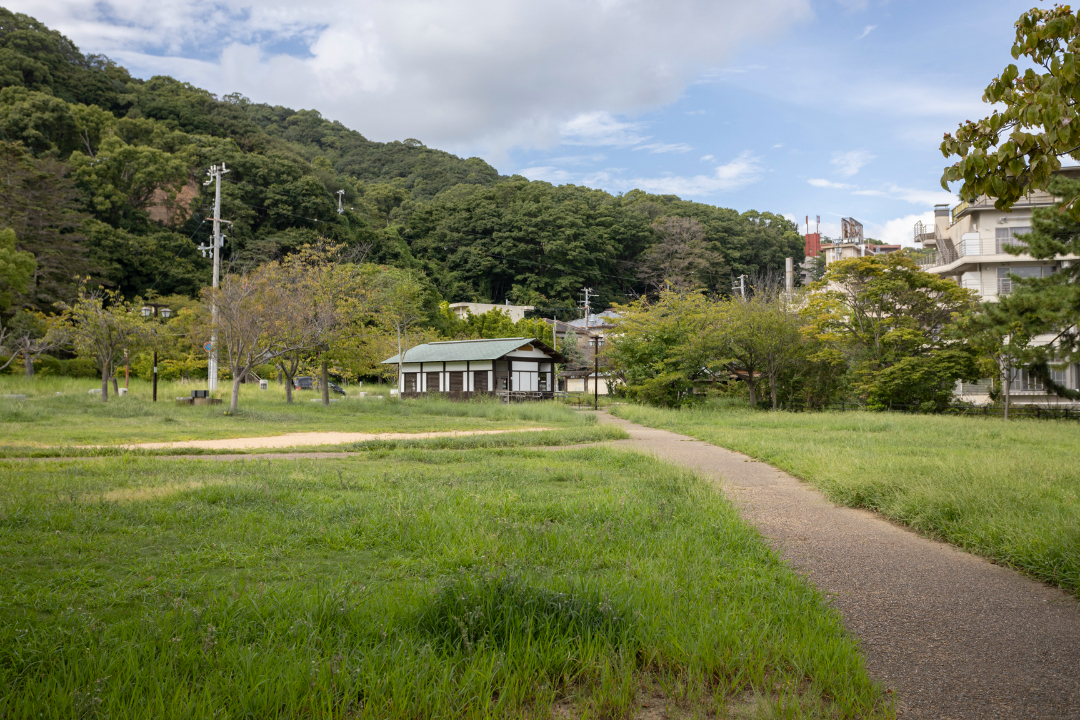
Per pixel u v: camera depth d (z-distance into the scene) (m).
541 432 19.91
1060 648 4.12
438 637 3.75
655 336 34.41
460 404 33.69
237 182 72.56
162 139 70.56
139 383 40.25
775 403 34.06
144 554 5.63
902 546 6.72
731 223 100.12
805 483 10.86
